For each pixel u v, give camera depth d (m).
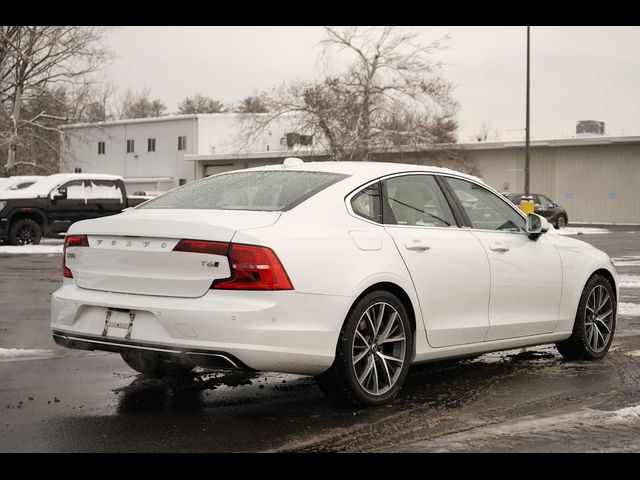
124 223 4.92
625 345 7.62
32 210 21.56
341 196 5.20
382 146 38.66
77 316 5.02
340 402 5.09
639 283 13.23
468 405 5.20
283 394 5.43
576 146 47.62
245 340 4.53
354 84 38.44
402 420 4.80
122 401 5.18
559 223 39.56
